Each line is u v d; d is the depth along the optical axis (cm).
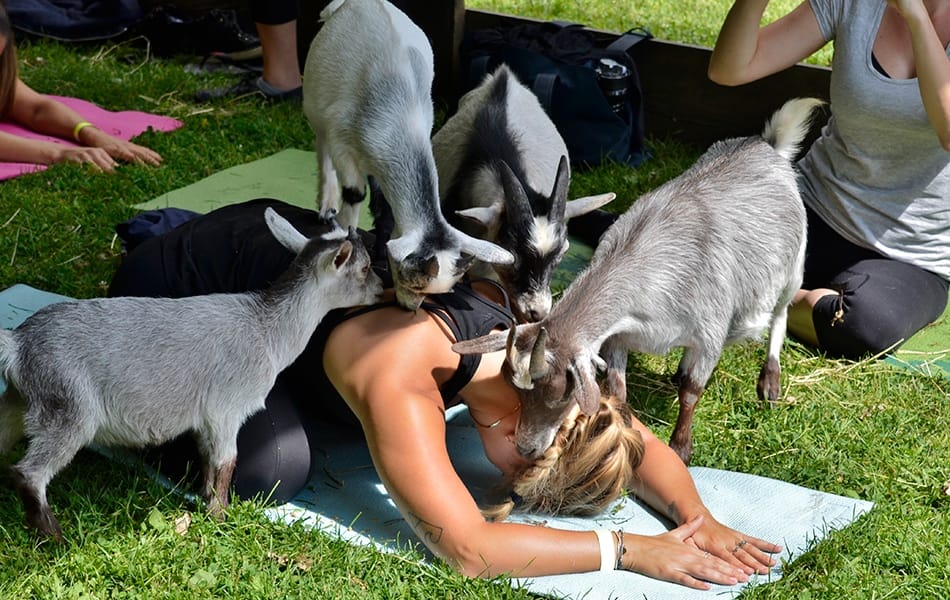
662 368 487
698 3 907
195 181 641
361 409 349
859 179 510
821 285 530
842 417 452
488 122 497
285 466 372
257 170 661
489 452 382
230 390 354
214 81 801
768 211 428
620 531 356
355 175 457
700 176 427
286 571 343
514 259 402
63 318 340
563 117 685
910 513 394
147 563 341
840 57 488
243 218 416
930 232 511
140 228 496
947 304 548
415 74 438
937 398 469
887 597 349
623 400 395
